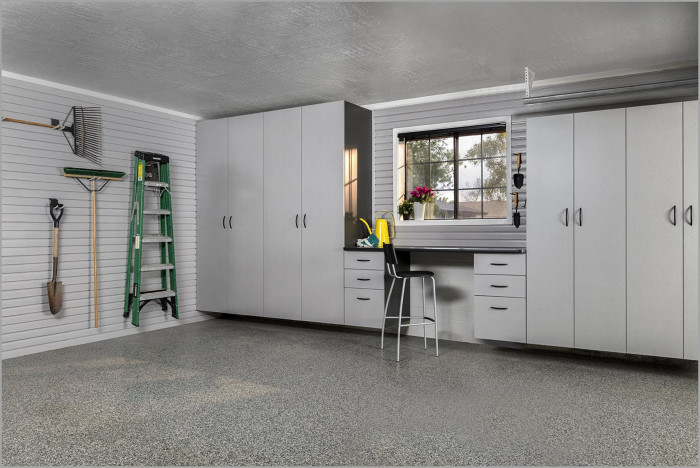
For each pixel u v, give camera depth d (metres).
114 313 5.80
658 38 4.06
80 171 5.34
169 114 6.47
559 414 3.31
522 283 4.80
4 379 4.17
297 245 6.05
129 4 3.45
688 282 4.18
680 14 3.60
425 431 3.03
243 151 6.45
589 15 3.61
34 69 4.82
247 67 4.76
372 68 4.81
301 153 6.02
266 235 6.27
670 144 4.25
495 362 4.67
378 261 5.52
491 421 3.19
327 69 4.83
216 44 4.17
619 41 4.12
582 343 4.57
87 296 5.53
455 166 5.84
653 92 4.72
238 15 3.61
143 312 6.15
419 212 5.91
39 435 3.01
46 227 5.17
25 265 5.00
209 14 3.60
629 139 4.39
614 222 4.45
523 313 4.80
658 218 4.29
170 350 5.17
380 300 5.52
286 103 6.16
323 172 5.87
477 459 2.65
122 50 4.31
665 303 4.26
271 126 6.24
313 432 3.02
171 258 6.25
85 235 5.51
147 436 2.98
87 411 3.41
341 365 4.57
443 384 3.97
